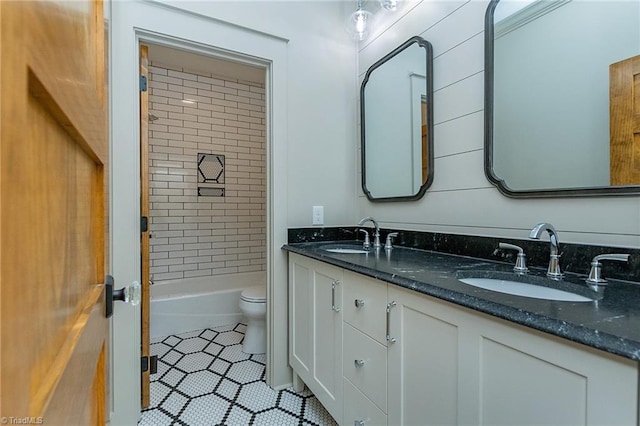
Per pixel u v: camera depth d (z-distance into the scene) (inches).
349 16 79.9
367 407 45.9
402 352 39.4
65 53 16.1
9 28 10.2
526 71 47.3
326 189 81.4
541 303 28.0
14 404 10.5
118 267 58.6
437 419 34.5
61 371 15.5
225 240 135.9
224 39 67.7
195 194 130.3
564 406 23.6
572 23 42.4
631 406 20.2
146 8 60.5
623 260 35.7
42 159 13.7
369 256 56.9
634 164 36.7
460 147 57.6
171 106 125.8
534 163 46.3
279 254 74.4
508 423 27.5
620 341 20.4
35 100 12.7
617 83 38.2
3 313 9.9
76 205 20.0
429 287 34.7
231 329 108.6
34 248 12.7
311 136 79.2
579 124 41.6
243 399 68.8
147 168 65.0
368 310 45.8
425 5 65.4
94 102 24.5
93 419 24.9
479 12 54.1
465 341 31.3
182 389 72.3
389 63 74.5
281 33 74.3
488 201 52.7
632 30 37.1
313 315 62.4
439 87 61.9
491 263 49.2
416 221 67.7
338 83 83.3
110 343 57.7
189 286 125.3
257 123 142.5
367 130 81.9
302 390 71.9
